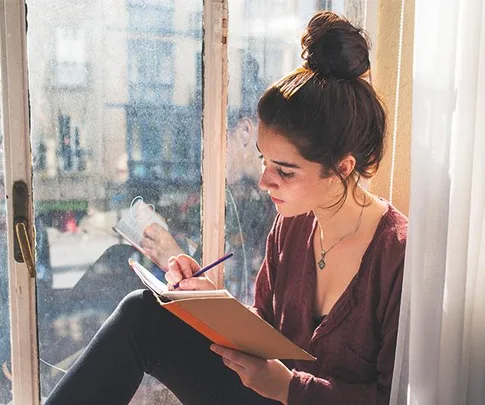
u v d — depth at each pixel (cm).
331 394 114
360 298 119
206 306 97
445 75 109
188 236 148
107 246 143
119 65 137
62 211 139
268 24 144
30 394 142
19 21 128
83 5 133
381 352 119
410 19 138
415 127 111
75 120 136
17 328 139
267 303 137
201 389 125
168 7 138
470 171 111
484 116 112
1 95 131
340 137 111
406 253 113
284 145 111
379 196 146
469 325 118
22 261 136
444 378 116
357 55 112
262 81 145
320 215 124
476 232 115
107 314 146
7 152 132
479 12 107
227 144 146
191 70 141
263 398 125
